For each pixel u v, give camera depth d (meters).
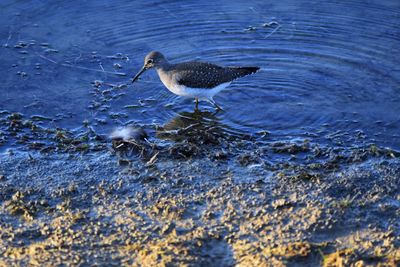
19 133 12.48
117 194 10.61
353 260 8.74
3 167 11.37
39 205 10.28
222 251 9.08
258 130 12.68
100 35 15.69
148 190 10.69
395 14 16.25
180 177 11.05
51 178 11.05
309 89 13.91
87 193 10.62
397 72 14.24
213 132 12.59
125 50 15.23
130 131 12.41
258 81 14.23
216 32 15.83
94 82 14.18
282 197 10.43
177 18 16.33
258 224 9.65
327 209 9.98
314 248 8.98
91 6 16.66
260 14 16.48
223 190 10.66
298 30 15.82
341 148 12.05
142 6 16.69
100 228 9.55
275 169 11.36
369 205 10.20
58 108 13.30
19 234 9.44
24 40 15.45
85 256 8.81
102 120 12.98
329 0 16.81
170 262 8.64
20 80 14.12
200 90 13.13
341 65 14.60
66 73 14.42
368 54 14.90
